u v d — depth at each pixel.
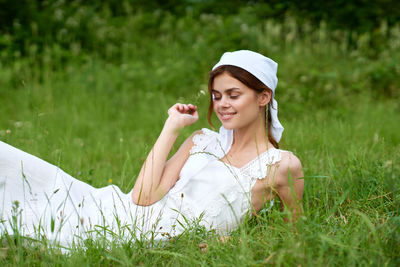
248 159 2.60
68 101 7.31
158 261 2.27
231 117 2.51
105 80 8.44
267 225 2.37
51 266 2.14
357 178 3.05
